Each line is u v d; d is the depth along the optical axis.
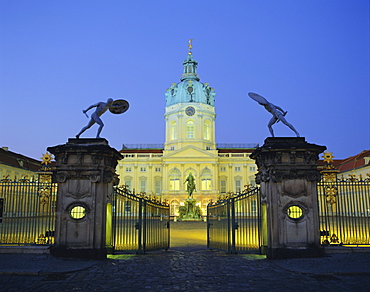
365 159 48.81
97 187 12.69
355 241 14.27
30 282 9.29
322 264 11.11
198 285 9.00
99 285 9.00
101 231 12.50
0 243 13.77
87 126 13.44
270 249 12.54
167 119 82.50
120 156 13.91
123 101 14.51
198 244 19.08
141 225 14.14
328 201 14.51
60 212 12.60
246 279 9.63
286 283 9.19
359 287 8.72
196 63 87.56
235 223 14.55
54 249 12.44
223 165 78.06
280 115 13.47
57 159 12.98
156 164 78.69
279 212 12.59
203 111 80.25
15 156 51.66
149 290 8.52
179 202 73.88
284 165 12.71
